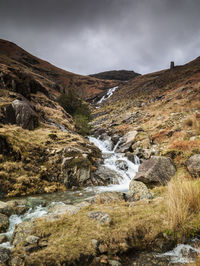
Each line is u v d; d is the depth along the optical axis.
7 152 11.15
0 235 5.11
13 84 21.70
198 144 12.70
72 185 11.66
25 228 4.77
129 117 33.97
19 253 3.78
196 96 29.47
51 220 5.11
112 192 7.61
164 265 3.49
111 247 3.90
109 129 30.31
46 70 110.00
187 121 19.11
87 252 3.70
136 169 15.54
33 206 7.74
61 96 37.78
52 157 12.62
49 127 19.23
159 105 35.34
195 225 4.27
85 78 127.62
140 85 75.69
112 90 99.94
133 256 3.84
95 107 71.38
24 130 15.02
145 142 19.23
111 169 14.30
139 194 7.42
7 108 15.43
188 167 10.27
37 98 28.36
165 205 5.44
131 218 4.89
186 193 5.07
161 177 10.29
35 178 10.77
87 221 4.88
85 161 12.70
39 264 3.41
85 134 28.25
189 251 3.75
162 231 4.28
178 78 54.53
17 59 100.75
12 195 9.31
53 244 3.95
